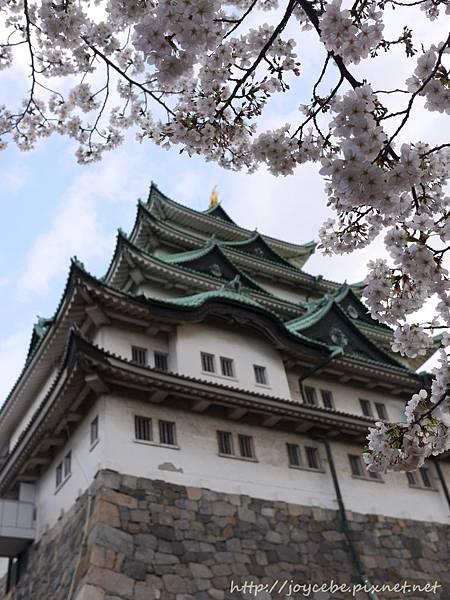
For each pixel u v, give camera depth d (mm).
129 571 14844
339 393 26109
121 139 10289
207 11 4879
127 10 5934
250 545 17547
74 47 7461
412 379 27125
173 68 5273
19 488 22703
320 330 28156
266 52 5875
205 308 22484
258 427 21109
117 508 16047
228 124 6781
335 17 4770
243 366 22984
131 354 21109
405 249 5785
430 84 4945
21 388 26000
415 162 4773
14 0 7191
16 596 20016
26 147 10219
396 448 6676
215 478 18625
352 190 4797
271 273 34750
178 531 16578
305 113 5895
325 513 20094
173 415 19391
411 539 21422
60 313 21281
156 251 31172
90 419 18828
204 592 15578
